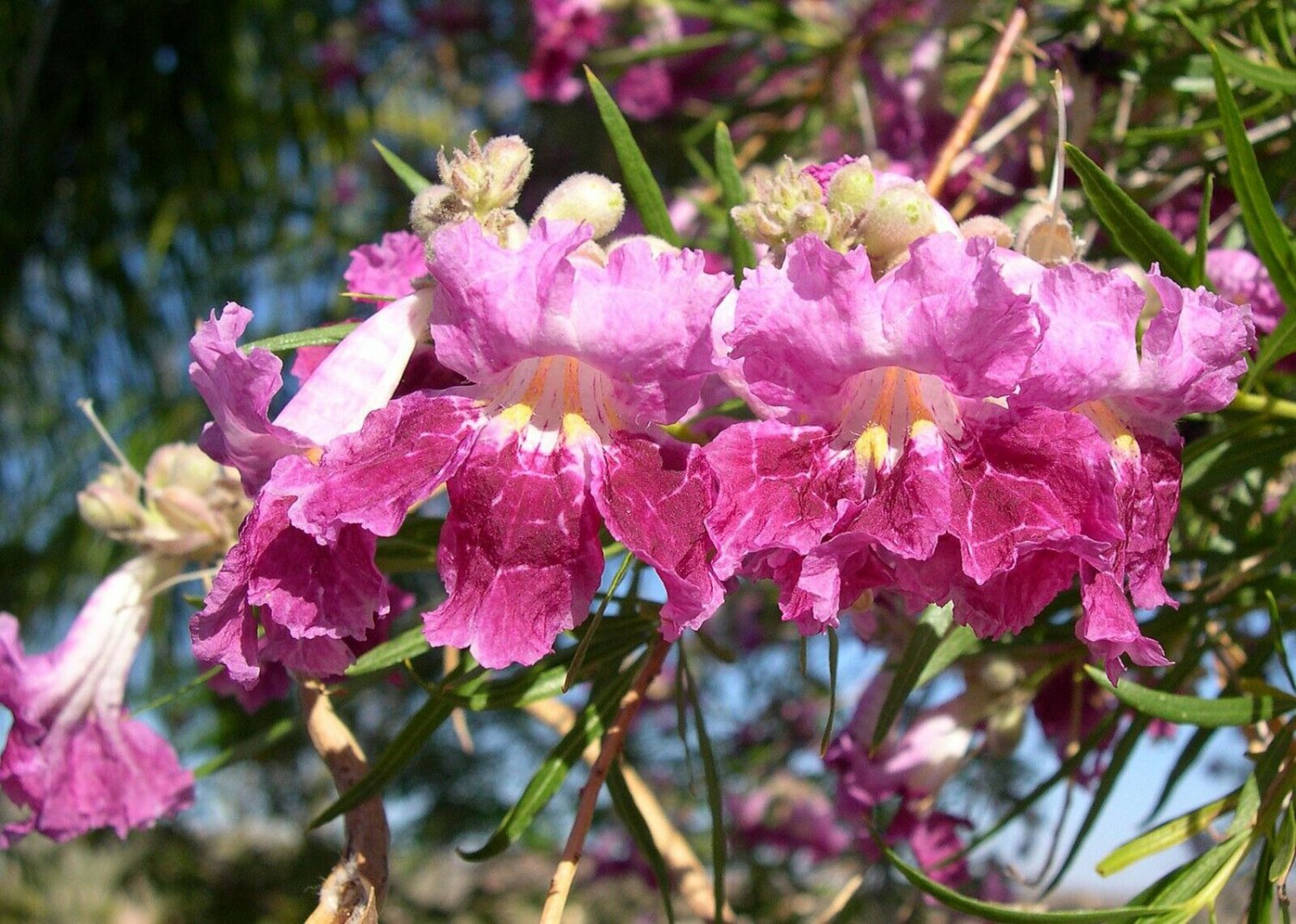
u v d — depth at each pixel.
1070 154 0.18
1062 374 0.14
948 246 0.14
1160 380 0.14
